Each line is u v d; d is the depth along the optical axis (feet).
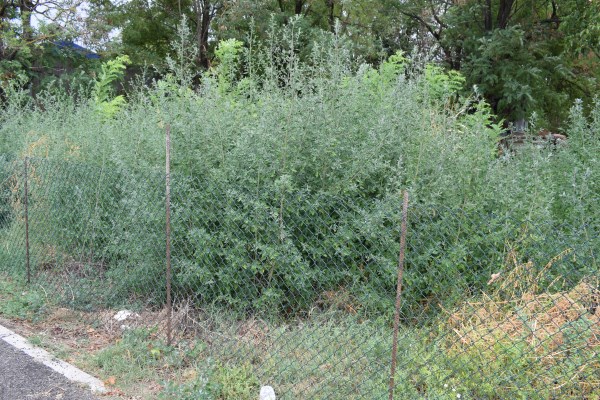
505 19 54.29
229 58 21.95
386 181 15.67
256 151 15.38
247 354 13.82
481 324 11.89
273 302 14.79
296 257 14.29
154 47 72.28
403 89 16.65
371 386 11.80
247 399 12.23
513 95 48.78
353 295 14.20
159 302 17.12
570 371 10.89
